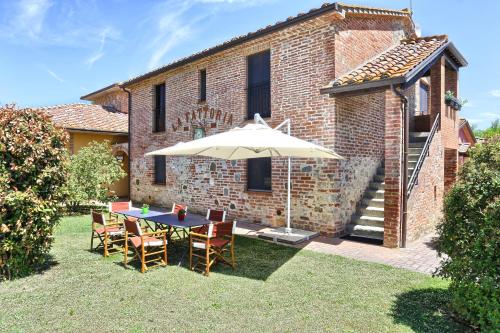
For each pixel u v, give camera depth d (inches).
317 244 312.5
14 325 158.1
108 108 821.2
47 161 231.0
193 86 498.6
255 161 420.2
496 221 147.9
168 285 210.7
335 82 321.7
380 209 362.3
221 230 238.2
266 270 240.1
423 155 354.0
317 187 350.9
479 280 149.1
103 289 203.2
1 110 219.6
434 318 167.2
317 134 352.8
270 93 396.2
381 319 166.1
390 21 453.4
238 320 164.9
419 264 253.8
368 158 405.4
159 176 577.9
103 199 513.7
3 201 204.5
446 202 171.6
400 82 279.1
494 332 141.9
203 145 233.9
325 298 191.3
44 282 214.1
